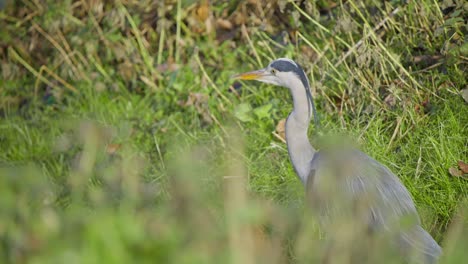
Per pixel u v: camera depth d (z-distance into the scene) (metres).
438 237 10.70
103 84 15.78
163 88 15.27
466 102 12.48
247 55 15.04
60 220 7.80
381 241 8.61
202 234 7.49
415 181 11.43
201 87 14.69
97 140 13.98
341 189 10.45
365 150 12.11
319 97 13.56
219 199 10.51
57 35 16.78
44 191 10.02
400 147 12.22
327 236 10.18
